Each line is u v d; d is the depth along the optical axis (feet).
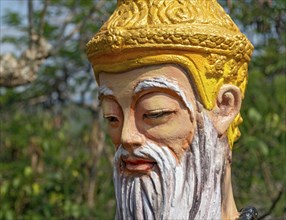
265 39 17.76
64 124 21.40
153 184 7.59
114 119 7.80
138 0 7.79
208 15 7.76
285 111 18.34
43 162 20.03
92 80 20.89
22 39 20.44
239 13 16.89
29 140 20.47
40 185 19.31
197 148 7.64
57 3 19.97
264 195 19.07
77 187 20.06
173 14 7.61
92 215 19.66
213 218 7.66
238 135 8.35
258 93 17.92
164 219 7.54
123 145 7.66
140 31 7.50
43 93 21.54
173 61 7.52
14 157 20.95
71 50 20.27
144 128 7.62
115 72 7.68
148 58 7.51
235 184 19.13
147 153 7.57
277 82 17.98
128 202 7.68
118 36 7.52
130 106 7.65
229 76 7.84
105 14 16.92
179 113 7.59
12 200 19.51
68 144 21.08
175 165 7.59
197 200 7.61
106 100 7.82
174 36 7.47
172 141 7.59
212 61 7.64
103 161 20.67
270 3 13.98
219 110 7.86
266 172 18.85
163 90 7.54
